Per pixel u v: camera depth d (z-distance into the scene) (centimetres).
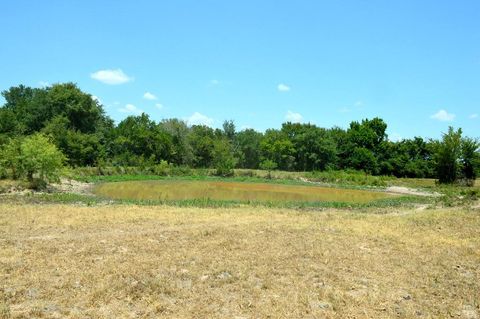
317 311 968
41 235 1659
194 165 8550
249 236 1727
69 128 7919
